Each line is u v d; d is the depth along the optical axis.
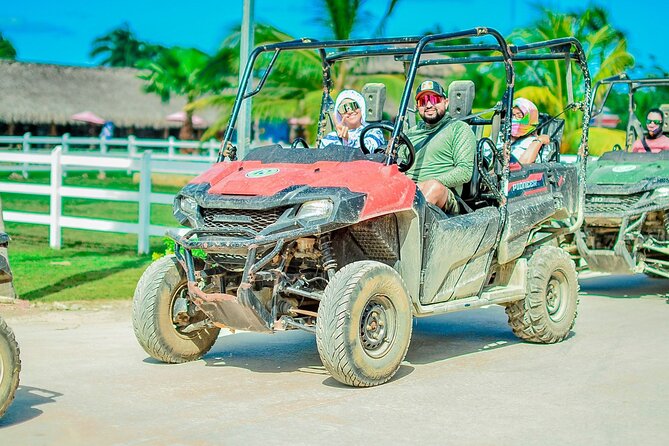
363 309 6.98
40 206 22.80
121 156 32.62
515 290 8.66
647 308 11.26
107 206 23.48
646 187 11.87
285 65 31.27
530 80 32.53
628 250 11.82
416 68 7.55
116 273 12.95
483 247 8.24
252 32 10.64
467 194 8.51
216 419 6.25
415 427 6.13
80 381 7.23
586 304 11.59
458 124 8.40
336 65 32.03
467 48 8.54
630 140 13.90
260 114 32.16
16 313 10.17
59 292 11.41
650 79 13.37
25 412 6.34
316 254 7.29
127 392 6.93
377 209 7.03
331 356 6.89
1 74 54.72
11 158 15.82
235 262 7.28
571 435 6.00
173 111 59.47
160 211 22.77
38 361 7.89
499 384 7.33
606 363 8.12
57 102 54.78
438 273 7.82
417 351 8.64
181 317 7.82
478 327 9.90
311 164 7.52
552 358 8.34
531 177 8.97
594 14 30.33
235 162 7.84
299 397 6.85
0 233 5.95
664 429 6.17
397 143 7.48
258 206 6.98
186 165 16.02
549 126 10.93
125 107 57.50
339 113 9.02
